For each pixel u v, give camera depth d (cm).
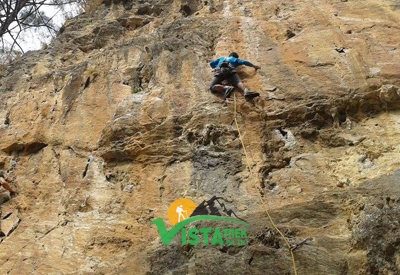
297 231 483
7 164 697
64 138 696
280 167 586
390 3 842
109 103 724
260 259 455
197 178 584
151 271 484
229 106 648
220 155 600
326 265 442
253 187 558
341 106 625
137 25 996
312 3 895
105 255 533
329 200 511
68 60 905
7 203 642
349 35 752
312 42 743
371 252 433
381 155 563
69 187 627
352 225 472
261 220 506
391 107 617
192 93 686
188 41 803
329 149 594
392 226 439
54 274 527
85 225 572
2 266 553
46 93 789
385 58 680
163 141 631
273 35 795
